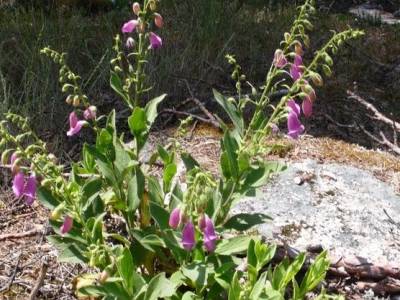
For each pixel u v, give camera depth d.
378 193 1.04
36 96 1.28
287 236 0.91
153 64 1.47
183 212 0.57
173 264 0.77
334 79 1.66
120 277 0.66
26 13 1.92
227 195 0.73
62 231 0.65
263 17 2.05
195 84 1.47
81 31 1.67
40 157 0.66
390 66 1.75
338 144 1.25
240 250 0.67
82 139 1.24
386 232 0.94
